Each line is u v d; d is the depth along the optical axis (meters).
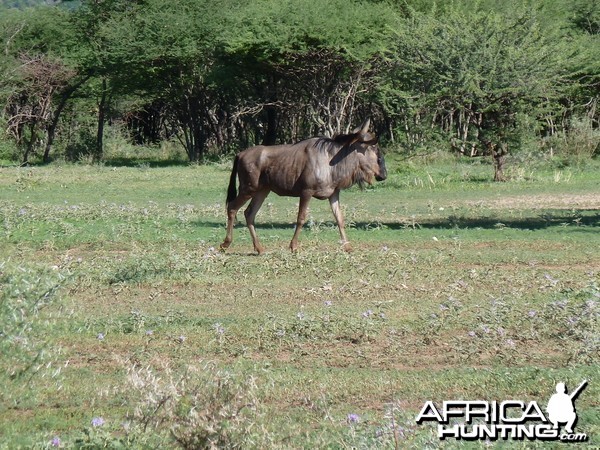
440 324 31.11
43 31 147.62
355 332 30.53
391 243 50.78
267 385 24.77
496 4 121.19
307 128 143.62
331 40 122.12
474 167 107.69
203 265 41.50
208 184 93.94
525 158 95.44
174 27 132.25
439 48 91.06
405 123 114.06
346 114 136.62
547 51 90.69
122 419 22.48
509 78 89.56
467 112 103.38
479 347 29.03
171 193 83.81
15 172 110.62
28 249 48.00
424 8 125.38
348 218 61.53
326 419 22.38
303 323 30.86
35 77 141.12
